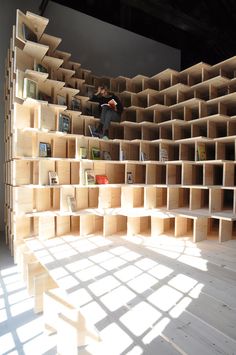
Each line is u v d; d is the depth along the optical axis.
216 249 2.65
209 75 3.68
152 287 1.82
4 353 1.53
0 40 4.42
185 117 3.63
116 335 1.29
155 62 6.07
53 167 3.14
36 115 2.98
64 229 3.22
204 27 4.79
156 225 3.15
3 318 1.88
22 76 2.81
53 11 4.92
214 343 1.24
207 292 1.75
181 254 2.51
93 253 2.51
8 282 2.45
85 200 3.46
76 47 5.13
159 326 1.36
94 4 5.33
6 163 3.83
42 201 3.17
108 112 3.57
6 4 4.48
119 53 5.61
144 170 3.91
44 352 1.55
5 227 4.07
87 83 4.21
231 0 4.39
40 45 2.80
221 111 3.37
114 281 1.90
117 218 3.34
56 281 1.90
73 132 3.48
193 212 3.08
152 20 6.04
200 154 3.38
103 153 3.69
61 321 1.48
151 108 3.86
